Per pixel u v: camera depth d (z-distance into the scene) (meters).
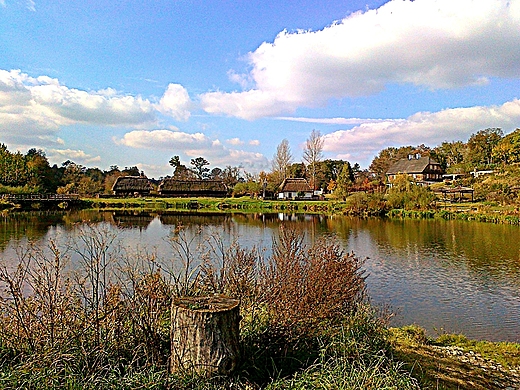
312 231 29.11
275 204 59.19
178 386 3.72
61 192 67.81
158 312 4.89
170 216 42.28
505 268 16.55
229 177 96.62
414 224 35.00
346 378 3.86
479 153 93.69
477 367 6.26
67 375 3.70
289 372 4.36
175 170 108.06
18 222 32.00
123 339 4.57
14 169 61.78
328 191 85.69
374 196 46.34
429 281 14.32
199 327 3.88
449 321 10.29
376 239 25.22
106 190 79.00
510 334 9.45
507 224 34.03
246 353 4.48
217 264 8.14
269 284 5.72
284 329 4.82
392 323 9.89
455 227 32.22
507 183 49.97
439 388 5.09
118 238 20.41
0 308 4.87
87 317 4.70
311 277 5.70
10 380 3.48
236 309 4.12
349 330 5.23
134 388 3.58
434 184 75.69
